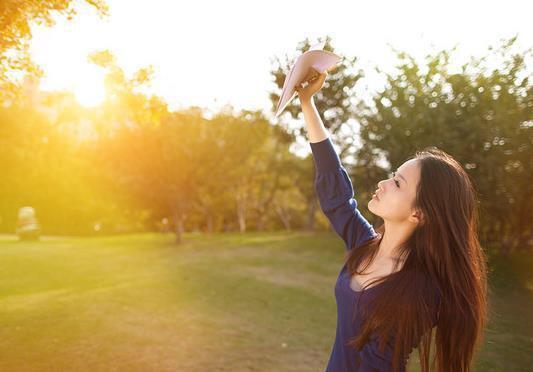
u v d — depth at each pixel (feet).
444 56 53.67
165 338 22.63
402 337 5.22
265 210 154.20
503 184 49.24
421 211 5.53
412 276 5.36
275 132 93.61
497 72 50.80
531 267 47.14
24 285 36.96
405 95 55.88
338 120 79.30
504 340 22.27
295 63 6.21
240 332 24.56
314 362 20.30
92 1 13.21
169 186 81.41
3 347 19.83
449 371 5.50
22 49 13.76
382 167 60.18
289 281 42.57
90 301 30.58
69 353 19.58
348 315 5.70
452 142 48.11
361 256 5.97
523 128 49.11
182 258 60.64
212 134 81.56
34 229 87.86
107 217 165.17
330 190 6.72
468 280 5.49
